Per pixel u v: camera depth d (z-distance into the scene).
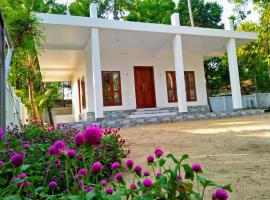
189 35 11.40
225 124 8.38
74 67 15.23
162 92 13.56
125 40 11.30
